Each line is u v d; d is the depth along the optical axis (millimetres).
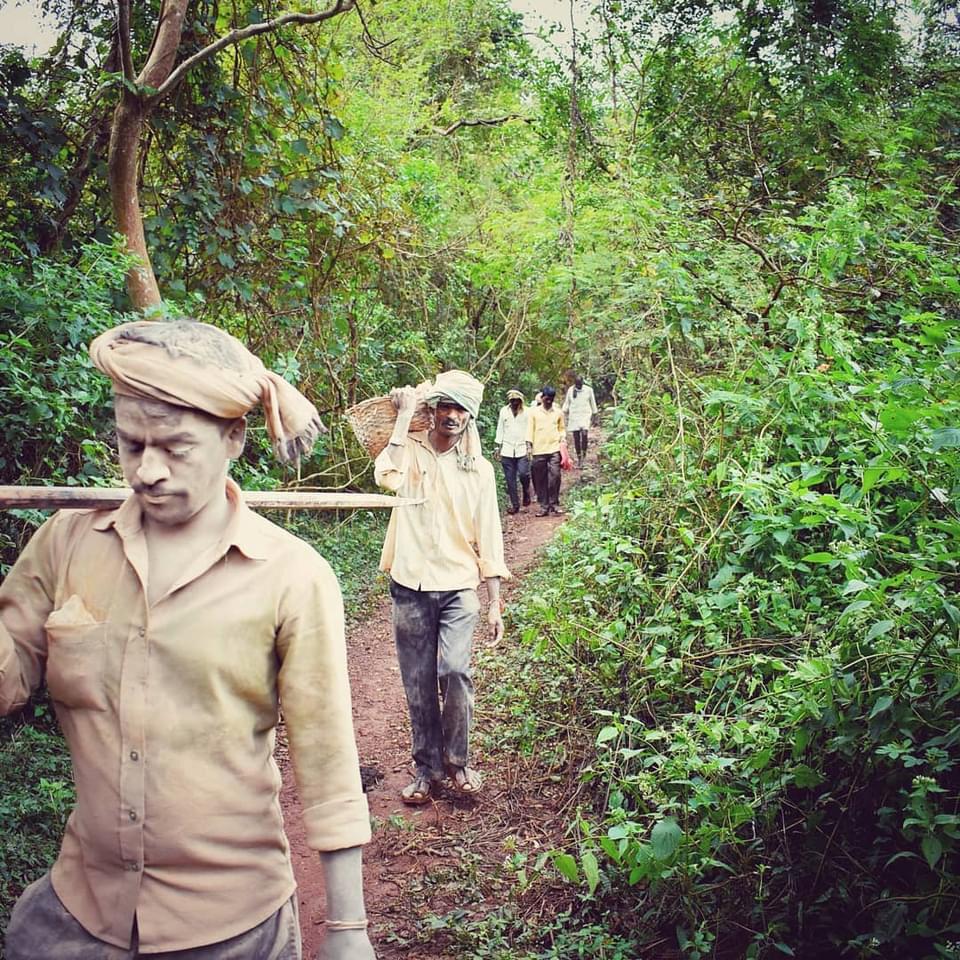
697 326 6391
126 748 1734
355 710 6367
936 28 11148
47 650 1869
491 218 15016
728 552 4742
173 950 1737
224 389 1744
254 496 2129
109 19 6926
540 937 3596
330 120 8641
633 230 7102
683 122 10984
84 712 1772
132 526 1816
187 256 8219
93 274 5805
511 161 17109
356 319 11016
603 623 5027
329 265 9617
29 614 1846
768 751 3201
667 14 11359
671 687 4352
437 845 4359
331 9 7039
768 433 4926
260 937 1820
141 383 1699
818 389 4746
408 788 4809
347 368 10992
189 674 1755
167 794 1735
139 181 7574
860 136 8938
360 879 1831
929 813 2719
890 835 3109
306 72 8570
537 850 4188
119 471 5668
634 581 4785
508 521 13617
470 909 3830
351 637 8055
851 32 10734
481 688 6195
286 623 1833
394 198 10297
